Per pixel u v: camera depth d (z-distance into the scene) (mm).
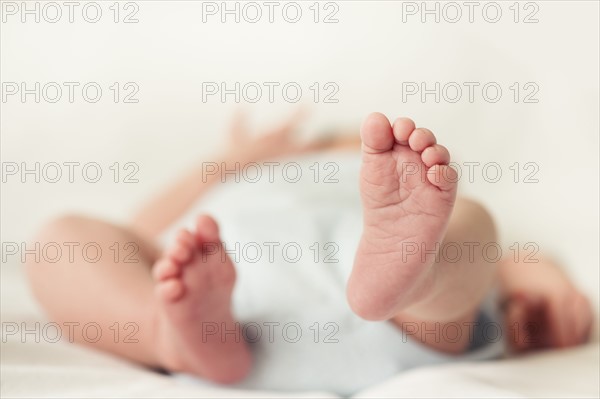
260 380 949
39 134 1754
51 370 861
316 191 1230
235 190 1282
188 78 1849
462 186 1593
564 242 1359
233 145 1691
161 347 942
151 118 1805
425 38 1812
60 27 1863
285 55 1865
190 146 1788
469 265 856
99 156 1757
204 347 889
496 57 1749
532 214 1463
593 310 1201
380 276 779
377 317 812
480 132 1692
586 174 1479
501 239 1415
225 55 1870
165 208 1561
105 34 1866
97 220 1098
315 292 1000
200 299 856
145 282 1003
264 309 989
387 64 1807
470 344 1041
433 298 850
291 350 958
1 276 1373
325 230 1088
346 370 954
